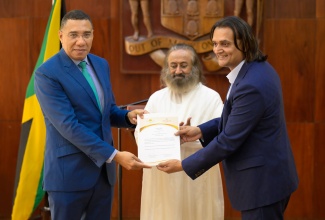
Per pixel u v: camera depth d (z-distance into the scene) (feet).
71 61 10.30
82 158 10.27
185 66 12.32
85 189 10.27
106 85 10.72
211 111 12.42
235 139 9.25
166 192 12.17
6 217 17.13
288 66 16.40
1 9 16.62
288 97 16.52
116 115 11.34
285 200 9.52
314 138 16.60
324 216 16.78
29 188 14.48
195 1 15.81
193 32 15.90
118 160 10.12
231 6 15.89
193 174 9.86
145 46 16.11
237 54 9.49
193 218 12.37
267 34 16.35
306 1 16.24
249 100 9.16
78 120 10.19
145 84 16.65
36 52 16.67
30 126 14.47
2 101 16.89
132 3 15.96
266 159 9.26
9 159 16.99
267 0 16.24
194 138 10.89
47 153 10.45
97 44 16.61
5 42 16.70
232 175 9.61
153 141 10.62
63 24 10.17
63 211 10.28
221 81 16.42
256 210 9.31
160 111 12.51
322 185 16.70
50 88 10.02
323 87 16.43
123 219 16.98
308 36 16.30
